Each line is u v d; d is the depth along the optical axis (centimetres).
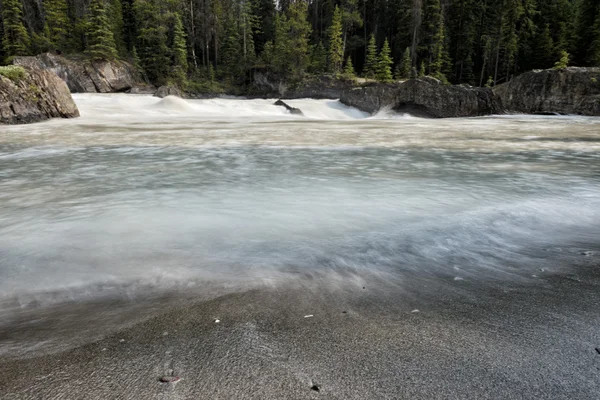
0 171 555
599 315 177
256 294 197
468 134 1182
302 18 4403
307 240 277
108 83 3603
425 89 2459
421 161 655
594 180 501
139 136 1055
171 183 474
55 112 1656
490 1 4850
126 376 132
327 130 1323
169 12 4503
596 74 2380
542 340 156
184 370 135
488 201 390
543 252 262
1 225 312
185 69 4597
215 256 248
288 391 124
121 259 243
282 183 475
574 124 1672
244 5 4906
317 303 188
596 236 295
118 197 404
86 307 185
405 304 188
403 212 350
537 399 121
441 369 136
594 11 3931
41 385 128
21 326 168
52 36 4366
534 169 585
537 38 4503
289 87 4222
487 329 165
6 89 1429
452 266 237
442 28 4359
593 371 135
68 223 317
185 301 190
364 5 5459
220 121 1841
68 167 586
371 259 245
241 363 139
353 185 465
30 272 224
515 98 2664
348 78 3959
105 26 3822
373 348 149
